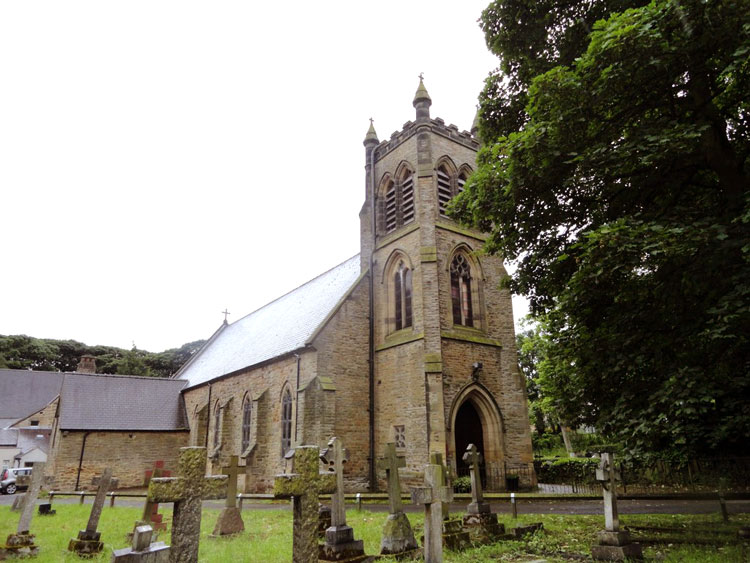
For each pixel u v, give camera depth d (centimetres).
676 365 1008
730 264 945
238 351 3859
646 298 1049
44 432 5219
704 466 1623
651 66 1010
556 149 1160
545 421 4694
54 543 1182
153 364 8038
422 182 2578
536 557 949
